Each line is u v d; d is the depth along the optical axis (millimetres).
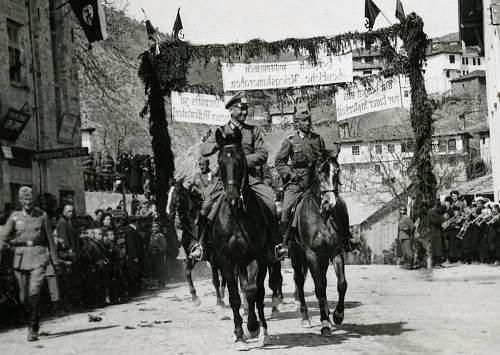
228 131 10156
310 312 12812
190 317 12844
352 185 62844
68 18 26344
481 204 26141
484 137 71188
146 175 35656
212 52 22344
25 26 22281
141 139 67188
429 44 21734
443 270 22609
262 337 10117
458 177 61906
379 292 15906
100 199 34250
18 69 21922
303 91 22594
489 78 35156
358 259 37594
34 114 22281
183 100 22953
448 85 104875
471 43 38156
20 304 13398
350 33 21953
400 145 61031
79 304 16094
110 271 16719
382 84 22125
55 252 11477
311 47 22125
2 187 19656
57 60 25625
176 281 23172
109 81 43688
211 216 9672
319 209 10070
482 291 15391
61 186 23922
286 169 10930
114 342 10250
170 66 22516
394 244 38062
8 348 10281
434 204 22766
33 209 11344
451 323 10797
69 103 25781
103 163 37500
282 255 10961
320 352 8656
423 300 14047
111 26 39906
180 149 66875
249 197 9508
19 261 11102
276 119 24516
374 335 9867
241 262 9617
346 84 22297
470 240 25453
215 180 10203
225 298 16172
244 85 22453
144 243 22422
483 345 8844
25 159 21438
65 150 20219
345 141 65188
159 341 10125
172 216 14594
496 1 27750
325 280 10109
